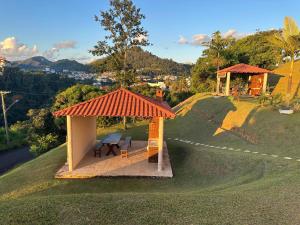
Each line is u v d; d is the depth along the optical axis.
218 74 28.00
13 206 5.06
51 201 5.23
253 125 14.78
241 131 14.72
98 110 9.80
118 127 22.70
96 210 4.76
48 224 4.27
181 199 5.43
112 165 10.60
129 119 26.45
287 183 6.43
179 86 50.81
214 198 5.48
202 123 19.22
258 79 27.09
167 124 21.67
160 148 9.84
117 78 22.59
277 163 8.79
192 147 12.85
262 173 8.14
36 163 11.84
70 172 9.75
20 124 40.50
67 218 4.46
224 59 34.56
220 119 18.53
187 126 19.55
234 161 9.76
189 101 29.23
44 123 22.12
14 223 4.30
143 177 9.40
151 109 10.01
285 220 4.48
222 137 14.88
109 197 5.54
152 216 4.58
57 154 12.70
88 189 8.52
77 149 10.81
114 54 22.20
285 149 10.79
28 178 9.65
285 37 18.64
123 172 9.74
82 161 11.18
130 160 11.34
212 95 27.12
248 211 4.81
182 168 10.35
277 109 16.00
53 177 9.46
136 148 13.52
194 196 5.68
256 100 20.44
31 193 8.36
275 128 13.21
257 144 12.30
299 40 18.08
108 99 10.82
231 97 23.16
